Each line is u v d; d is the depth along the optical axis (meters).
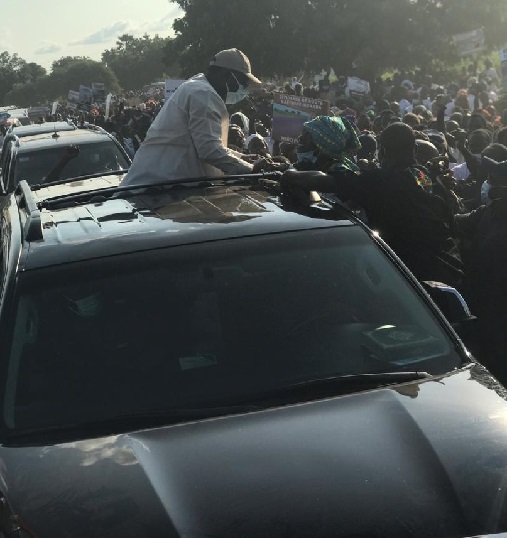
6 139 14.38
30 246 4.09
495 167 5.23
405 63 49.88
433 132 10.44
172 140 5.68
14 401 3.47
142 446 3.16
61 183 7.30
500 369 5.38
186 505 2.86
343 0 49.19
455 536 2.74
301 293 3.81
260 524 2.77
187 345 3.63
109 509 2.88
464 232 5.79
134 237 4.05
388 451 3.02
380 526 2.75
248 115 19.83
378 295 3.84
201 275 3.85
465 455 2.99
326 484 2.89
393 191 4.88
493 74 33.53
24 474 3.12
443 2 48.22
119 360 3.58
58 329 3.67
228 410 3.40
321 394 3.46
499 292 5.27
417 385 3.44
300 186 4.54
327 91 32.69
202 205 4.46
